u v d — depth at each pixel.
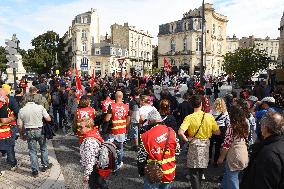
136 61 81.12
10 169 8.07
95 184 5.20
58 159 9.09
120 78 25.89
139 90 10.52
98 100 12.84
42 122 7.57
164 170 4.60
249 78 29.75
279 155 2.94
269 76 26.33
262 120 3.36
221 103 7.41
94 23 73.94
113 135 7.68
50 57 74.81
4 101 7.51
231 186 5.04
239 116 5.04
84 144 5.05
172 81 32.91
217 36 70.88
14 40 15.60
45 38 78.69
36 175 7.50
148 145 4.58
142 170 4.66
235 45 98.25
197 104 5.84
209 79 30.64
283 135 3.16
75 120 7.23
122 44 77.56
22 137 7.52
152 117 4.74
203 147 5.72
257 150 3.27
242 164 4.92
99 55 71.44
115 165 5.21
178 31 68.19
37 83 13.55
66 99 13.32
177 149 4.83
